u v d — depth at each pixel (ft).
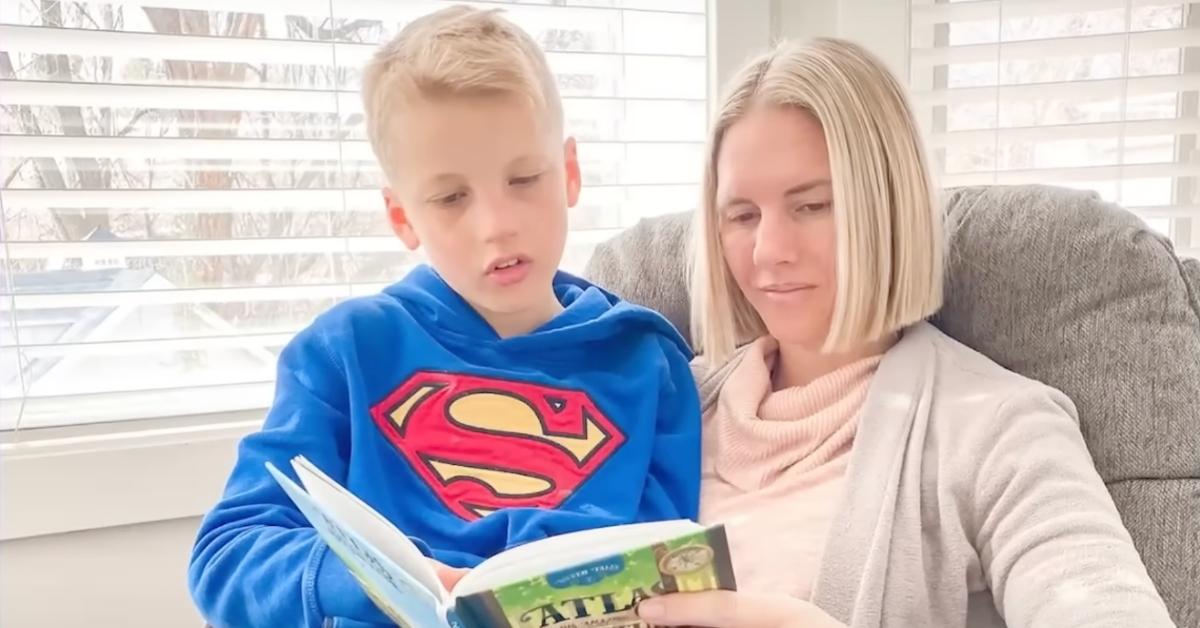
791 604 2.11
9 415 3.96
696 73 4.85
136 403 4.18
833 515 2.69
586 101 4.65
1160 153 4.78
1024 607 2.28
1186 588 2.70
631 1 4.68
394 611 2.13
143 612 4.07
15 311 3.87
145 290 4.03
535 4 4.48
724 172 3.11
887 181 2.92
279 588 2.47
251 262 4.22
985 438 2.66
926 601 2.57
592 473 3.00
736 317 3.45
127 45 3.89
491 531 2.73
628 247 4.01
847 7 4.69
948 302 3.29
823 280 2.98
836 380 3.06
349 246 4.31
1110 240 3.02
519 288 2.95
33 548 3.89
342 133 4.24
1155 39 4.45
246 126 4.14
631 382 3.23
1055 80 4.75
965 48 4.61
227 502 2.82
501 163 2.80
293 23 4.18
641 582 1.81
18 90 3.76
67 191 3.85
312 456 2.87
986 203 3.28
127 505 3.94
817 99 2.89
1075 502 2.42
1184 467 2.81
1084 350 2.98
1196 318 2.97
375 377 3.06
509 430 3.01
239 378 4.32
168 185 4.05
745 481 3.06
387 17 4.28
